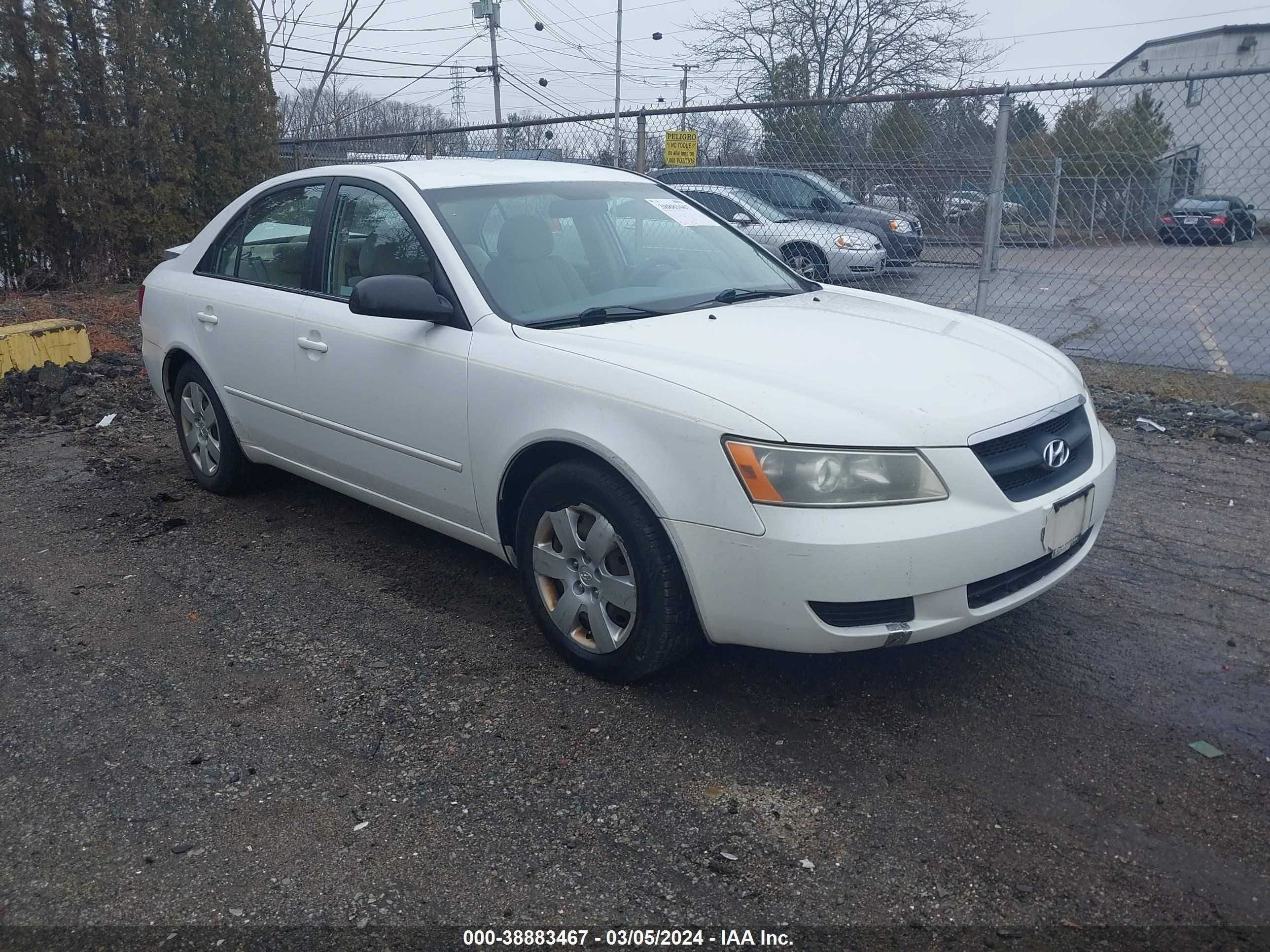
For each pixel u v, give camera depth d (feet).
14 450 21.06
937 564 9.60
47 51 37.09
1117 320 31.94
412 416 12.87
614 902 8.23
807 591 9.53
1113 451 11.96
